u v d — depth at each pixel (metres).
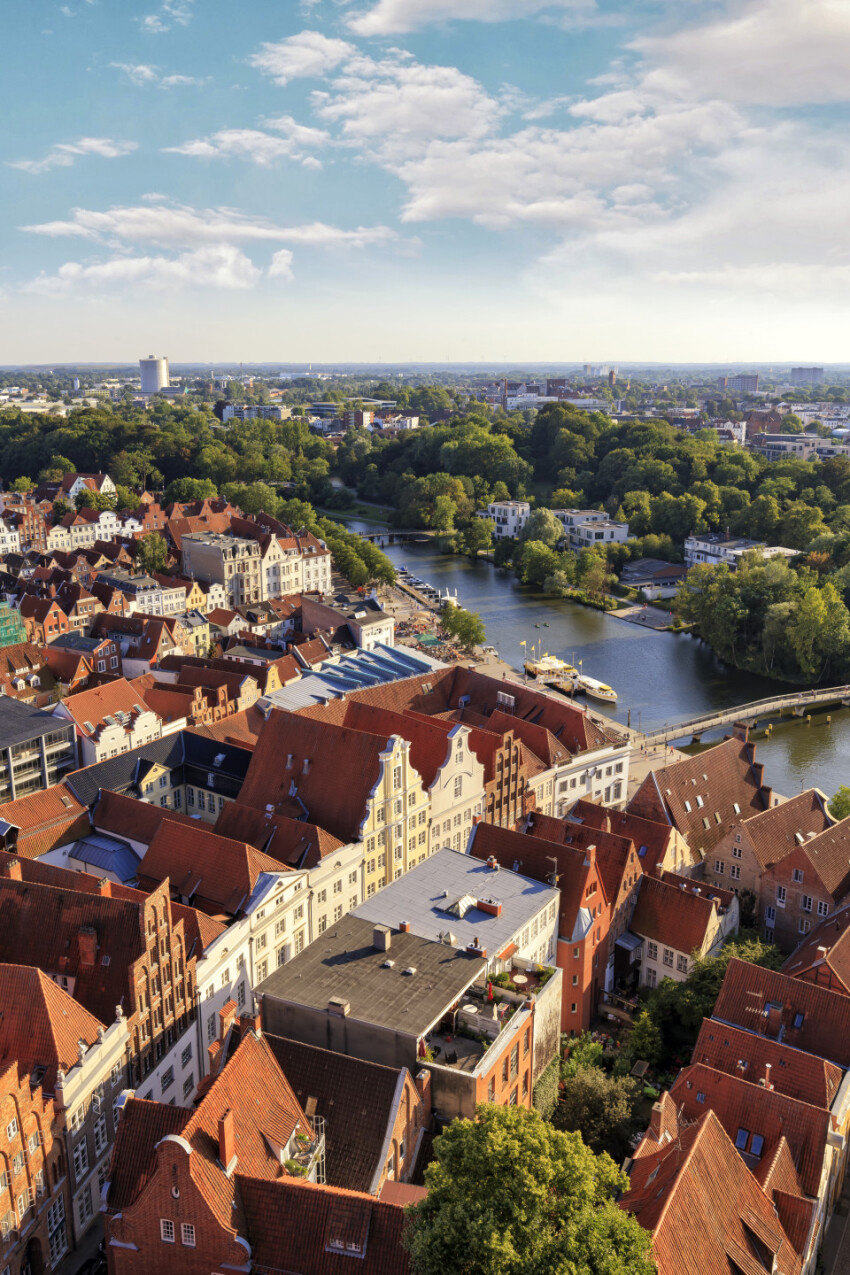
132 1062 75.19
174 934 79.94
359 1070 60.19
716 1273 53.84
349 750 108.94
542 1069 77.31
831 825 120.31
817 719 194.88
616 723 189.38
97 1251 68.31
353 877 104.88
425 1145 63.34
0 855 89.81
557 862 93.00
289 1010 67.19
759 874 109.75
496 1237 43.53
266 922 92.75
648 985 101.69
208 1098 53.81
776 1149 64.69
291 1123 57.28
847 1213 73.12
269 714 114.88
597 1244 44.09
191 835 97.25
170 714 149.12
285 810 108.75
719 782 125.56
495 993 72.06
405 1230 48.22
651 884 101.69
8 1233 59.75
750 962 88.38
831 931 93.50
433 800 114.50
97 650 178.38
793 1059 72.62
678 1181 54.84
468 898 83.00
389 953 74.31
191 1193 50.38
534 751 134.62
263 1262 50.62
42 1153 63.38
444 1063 64.81
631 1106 79.62
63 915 79.50
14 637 188.62
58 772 136.50
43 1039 68.38
